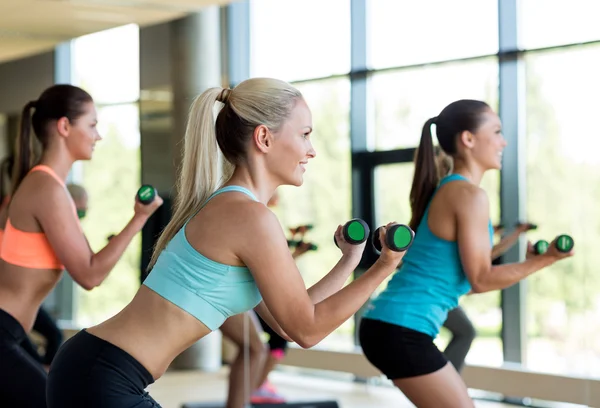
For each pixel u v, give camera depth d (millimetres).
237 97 2045
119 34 5016
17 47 5098
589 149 5168
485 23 5715
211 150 2059
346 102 6395
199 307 1932
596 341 5109
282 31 6070
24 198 3113
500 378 5430
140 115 4945
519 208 5422
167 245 2020
